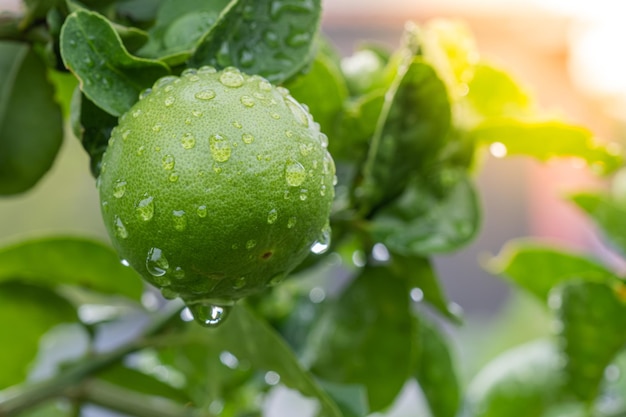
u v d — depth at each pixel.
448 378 0.44
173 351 0.44
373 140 0.38
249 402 0.45
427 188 0.40
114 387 0.44
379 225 0.40
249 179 0.32
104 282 0.43
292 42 0.35
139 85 0.34
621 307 0.42
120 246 0.33
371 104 0.39
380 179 0.39
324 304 0.44
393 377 0.41
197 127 0.32
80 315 0.44
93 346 0.44
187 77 0.33
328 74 0.39
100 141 0.34
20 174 0.39
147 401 0.42
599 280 0.42
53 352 0.47
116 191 0.32
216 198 0.32
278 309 0.44
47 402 0.41
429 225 0.40
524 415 0.47
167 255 0.32
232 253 0.32
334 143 0.40
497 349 0.80
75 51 0.33
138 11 0.36
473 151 0.41
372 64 0.43
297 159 0.32
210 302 0.34
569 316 0.42
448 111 0.38
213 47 0.34
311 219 0.33
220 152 0.32
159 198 0.32
